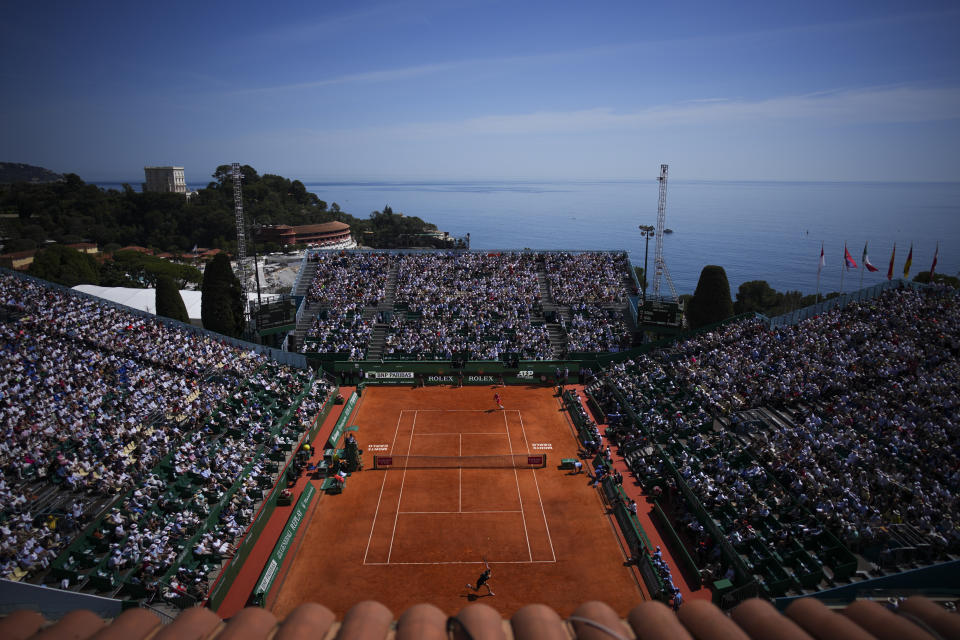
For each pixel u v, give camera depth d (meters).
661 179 91.75
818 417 44.88
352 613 7.77
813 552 32.75
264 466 44.88
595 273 86.75
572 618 7.69
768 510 36.06
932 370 47.41
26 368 47.53
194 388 51.78
